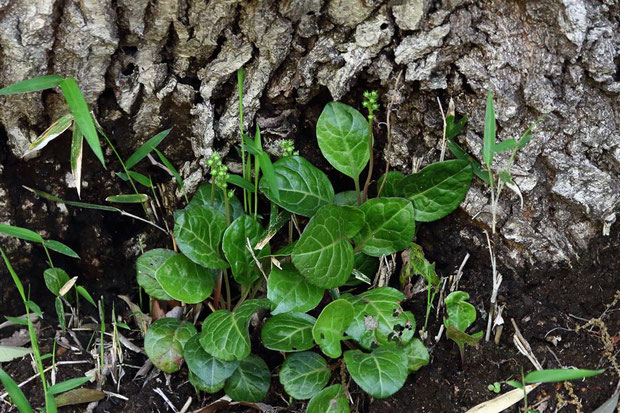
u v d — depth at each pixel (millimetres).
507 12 625
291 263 643
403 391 647
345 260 632
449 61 636
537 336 658
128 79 637
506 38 628
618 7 630
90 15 606
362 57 635
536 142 645
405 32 628
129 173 639
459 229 673
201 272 651
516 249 667
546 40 627
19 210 674
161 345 645
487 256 674
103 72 630
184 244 634
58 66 623
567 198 652
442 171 640
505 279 674
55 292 665
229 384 641
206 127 654
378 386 606
